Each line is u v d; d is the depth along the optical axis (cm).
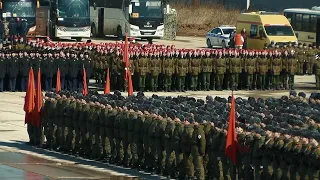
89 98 4116
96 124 4012
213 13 12612
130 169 3853
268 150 3241
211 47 10162
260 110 3772
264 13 9250
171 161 3625
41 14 10394
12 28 9100
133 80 6644
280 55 7000
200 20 12538
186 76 6750
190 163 3553
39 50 6500
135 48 6662
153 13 10300
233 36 9481
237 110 3725
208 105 3888
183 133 3556
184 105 3866
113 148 3956
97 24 11031
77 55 6475
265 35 8881
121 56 6619
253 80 6962
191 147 3525
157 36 10331
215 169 3453
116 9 10619
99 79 6806
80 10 10200
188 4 12794
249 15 9175
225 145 3403
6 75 6431
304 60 7256
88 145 4097
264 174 3262
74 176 3638
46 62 6359
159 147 3697
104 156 4000
